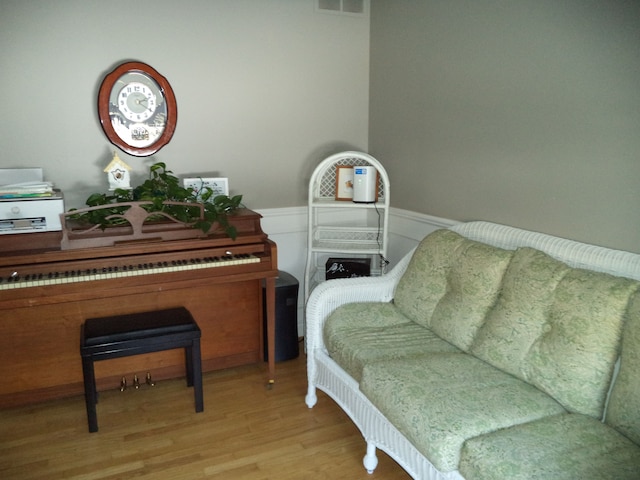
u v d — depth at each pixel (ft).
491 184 7.97
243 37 9.66
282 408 8.16
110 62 8.81
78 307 8.07
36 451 7.01
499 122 7.68
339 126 10.91
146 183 8.57
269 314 8.55
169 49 9.15
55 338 8.05
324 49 10.40
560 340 5.46
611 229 6.17
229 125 9.87
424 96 9.28
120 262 7.68
